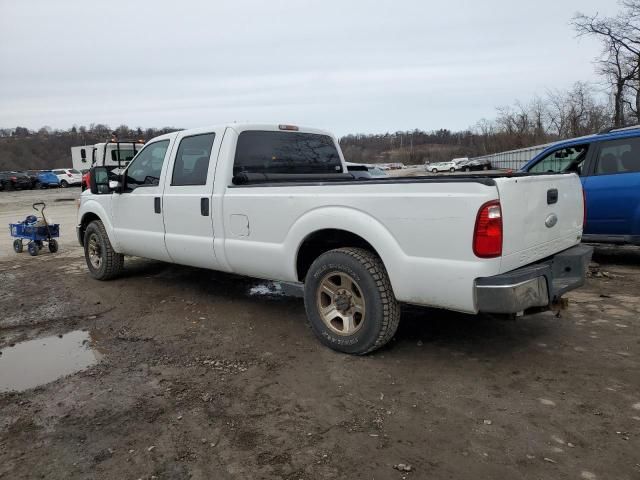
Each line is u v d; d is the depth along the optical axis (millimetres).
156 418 3135
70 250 9727
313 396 3350
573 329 4398
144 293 6035
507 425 2918
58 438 2947
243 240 4609
